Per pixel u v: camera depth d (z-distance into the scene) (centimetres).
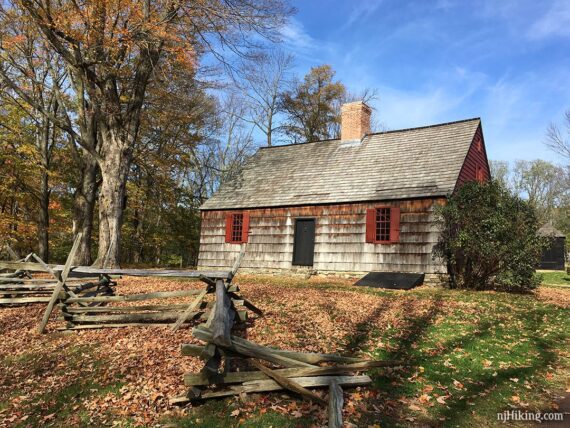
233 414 426
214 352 435
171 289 1192
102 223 1470
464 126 1698
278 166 2072
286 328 735
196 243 3183
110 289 897
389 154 1758
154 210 2902
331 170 1841
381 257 1514
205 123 2762
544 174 5138
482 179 1861
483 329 749
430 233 1416
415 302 999
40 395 509
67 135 2158
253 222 1862
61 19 1283
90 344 680
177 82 2027
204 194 3591
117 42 1345
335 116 3812
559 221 4484
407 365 559
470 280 1335
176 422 423
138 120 1552
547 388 488
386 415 420
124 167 1510
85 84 1488
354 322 788
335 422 383
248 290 1173
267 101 3709
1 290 959
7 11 1429
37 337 730
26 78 1723
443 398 458
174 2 1365
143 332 724
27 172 2106
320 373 461
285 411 428
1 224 2011
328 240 1650
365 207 1577
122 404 469
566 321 823
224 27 1412
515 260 1220
